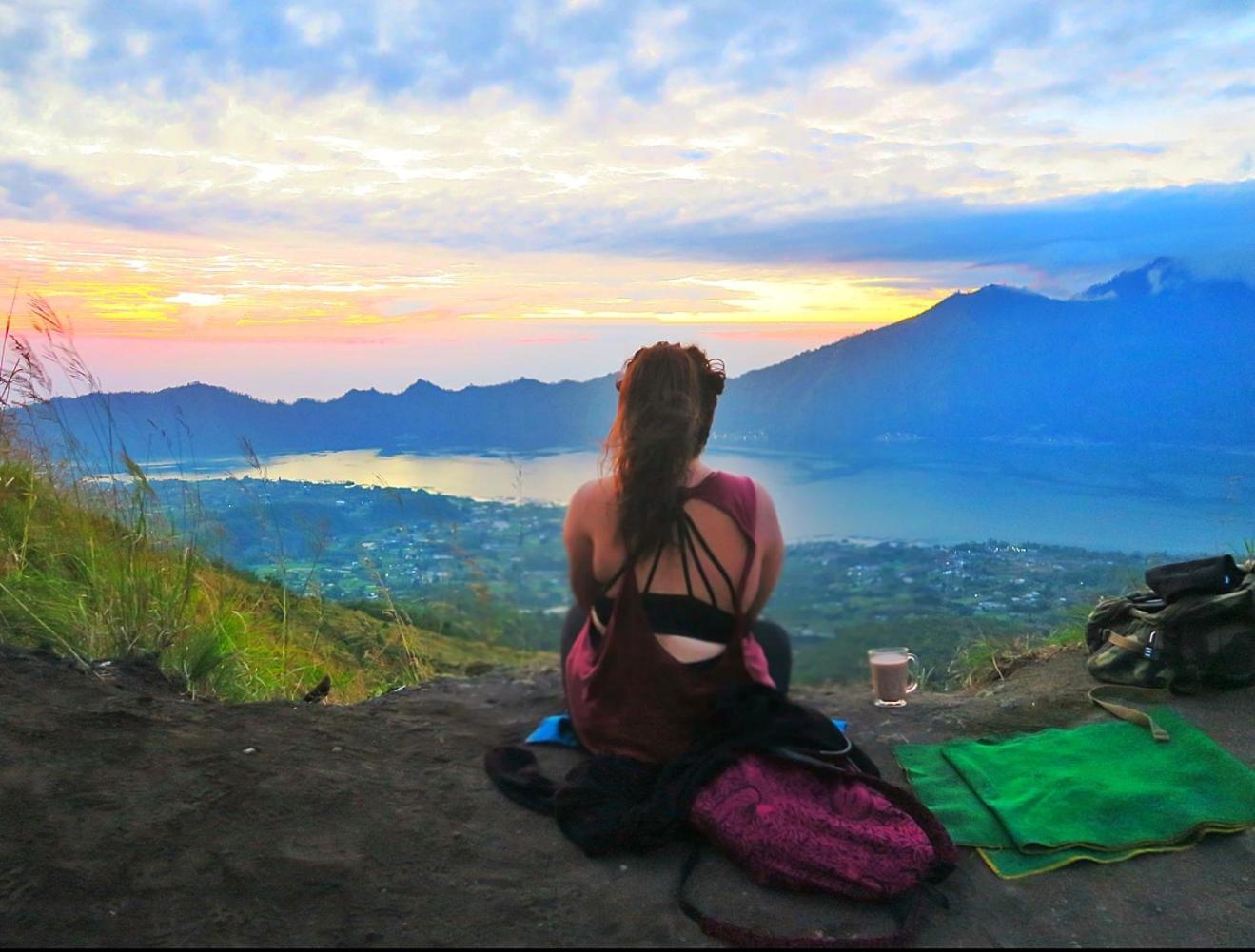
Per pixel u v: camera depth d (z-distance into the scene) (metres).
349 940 2.06
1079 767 3.11
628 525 2.72
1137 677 3.87
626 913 2.23
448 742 3.38
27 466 5.38
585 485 2.93
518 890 2.32
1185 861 2.55
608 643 2.73
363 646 5.21
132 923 2.07
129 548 4.66
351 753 3.17
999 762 3.20
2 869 2.23
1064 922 2.25
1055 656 4.54
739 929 2.11
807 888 2.32
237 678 4.29
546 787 2.87
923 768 3.21
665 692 2.70
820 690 4.28
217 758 2.95
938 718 3.77
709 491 2.76
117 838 2.41
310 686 4.69
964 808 2.84
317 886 2.27
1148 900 2.35
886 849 2.33
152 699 3.44
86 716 3.14
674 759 2.70
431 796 2.86
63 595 4.35
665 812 2.50
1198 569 3.82
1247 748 3.29
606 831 2.49
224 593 4.96
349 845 2.48
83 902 2.13
